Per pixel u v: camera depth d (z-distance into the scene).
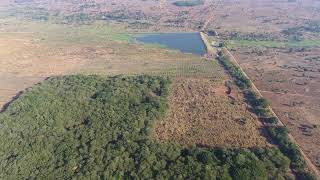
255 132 140.38
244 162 115.31
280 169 117.62
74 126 136.62
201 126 143.50
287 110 160.25
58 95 158.62
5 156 119.06
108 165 112.62
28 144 123.44
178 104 162.00
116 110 145.62
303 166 120.50
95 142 122.56
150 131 134.62
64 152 119.25
